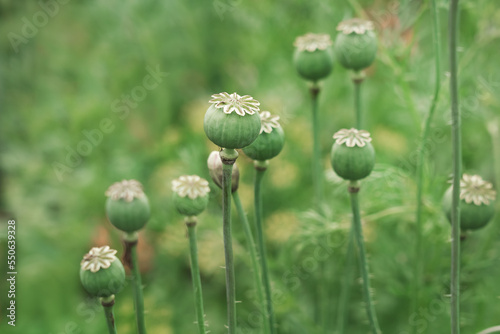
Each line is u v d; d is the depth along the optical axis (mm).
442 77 1345
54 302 1415
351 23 1143
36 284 1418
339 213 1318
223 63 1850
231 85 1794
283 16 1613
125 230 1044
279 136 1038
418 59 1373
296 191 1467
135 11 1765
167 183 1429
